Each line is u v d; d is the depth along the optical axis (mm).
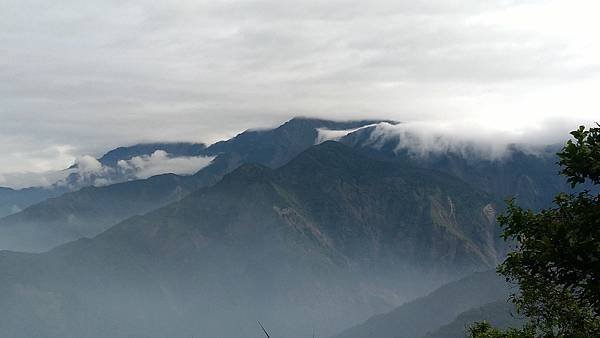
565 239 24219
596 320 25922
